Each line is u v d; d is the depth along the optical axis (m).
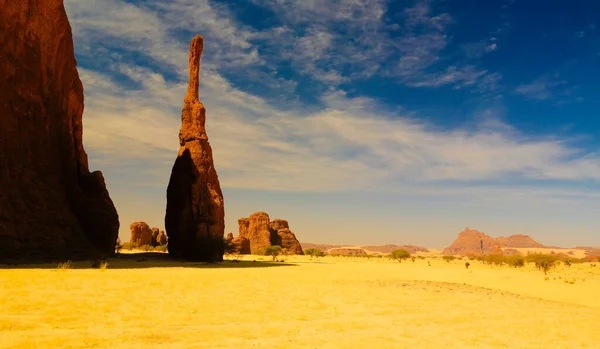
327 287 26.84
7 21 43.56
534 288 34.41
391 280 34.94
